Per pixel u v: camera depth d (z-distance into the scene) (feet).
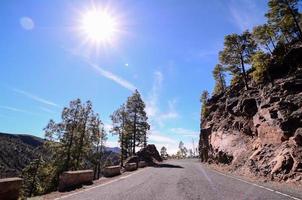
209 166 118.83
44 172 135.95
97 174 177.68
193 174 71.05
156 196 33.22
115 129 181.37
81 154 141.28
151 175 70.85
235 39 154.81
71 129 135.64
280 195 32.27
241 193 34.60
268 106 81.76
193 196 32.65
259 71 113.60
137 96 186.80
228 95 166.09
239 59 153.58
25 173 152.97
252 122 97.60
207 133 158.92
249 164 69.67
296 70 95.35
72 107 136.98
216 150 120.67
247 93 120.67
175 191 37.73
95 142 155.43
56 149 133.59
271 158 62.39
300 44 116.78
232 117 122.93
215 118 157.38
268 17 134.31
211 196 32.42
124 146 182.29
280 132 66.03
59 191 41.52
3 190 27.48
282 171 52.85
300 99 70.69
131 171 94.99
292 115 66.28
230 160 98.84
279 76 103.04
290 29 133.39
